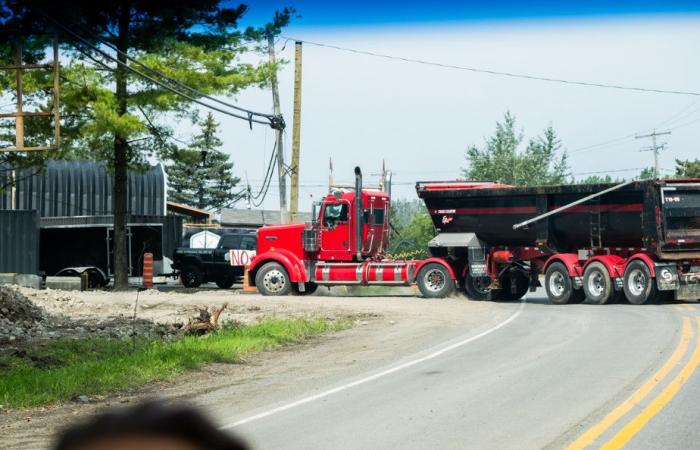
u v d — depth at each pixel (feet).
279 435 45.24
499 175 414.82
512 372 66.39
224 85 173.78
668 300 139.85
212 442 4.41
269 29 182.60
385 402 55.01
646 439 42.70
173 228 213.46
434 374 66.69
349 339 95.61
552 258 143.13
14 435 48.57
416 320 116.37
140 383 67.05
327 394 59.00
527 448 41.32
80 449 4.25
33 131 170.09
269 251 166.09
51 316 122.42
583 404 52.60
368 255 162.40
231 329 103.55
